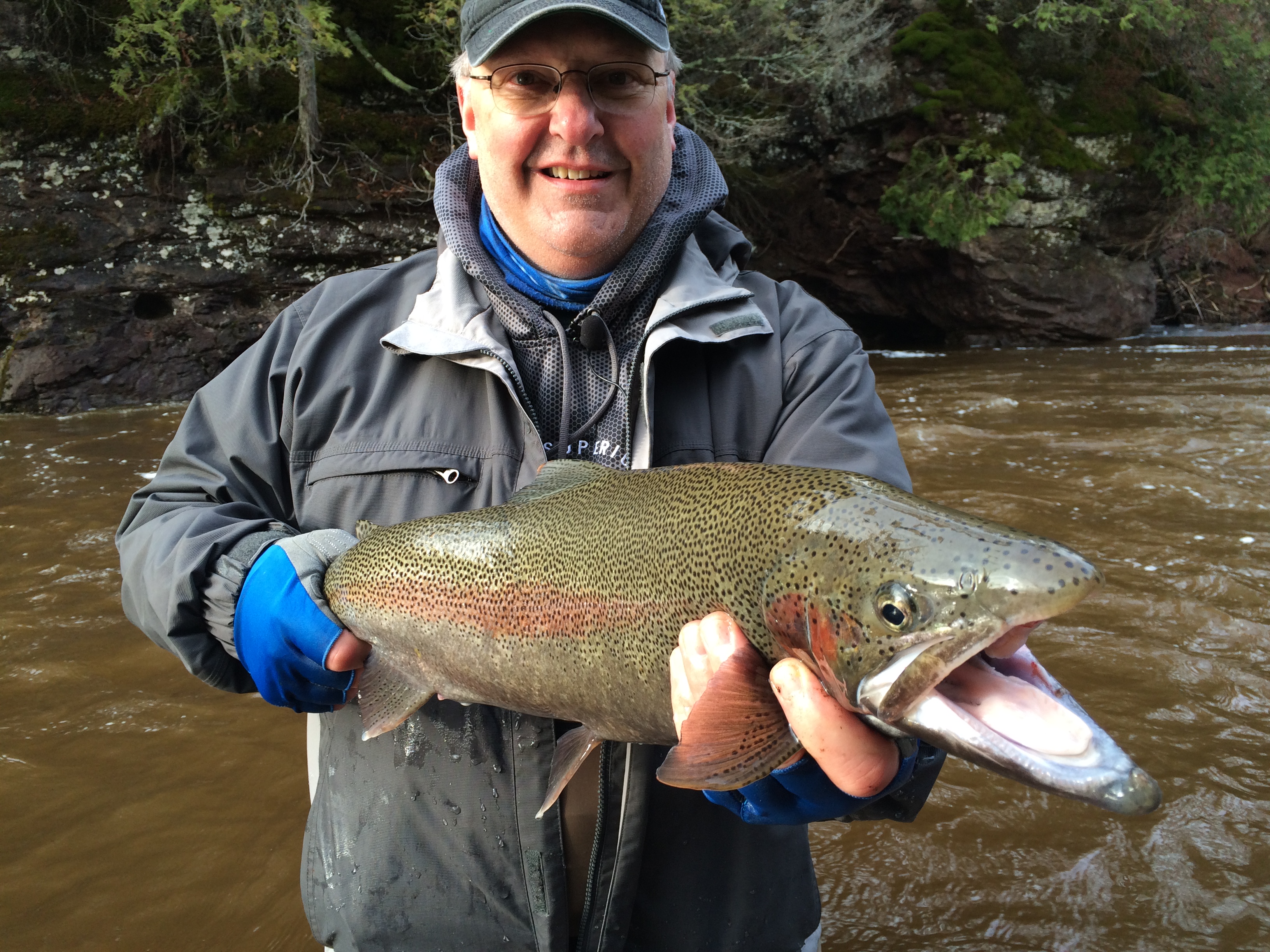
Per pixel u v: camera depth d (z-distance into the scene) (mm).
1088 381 4418
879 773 556
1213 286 7336
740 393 768
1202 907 986
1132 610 1697
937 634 539
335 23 4734
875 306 6711
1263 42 6484
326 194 4508
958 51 5918
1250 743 1269
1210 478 2561
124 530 825
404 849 744
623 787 715
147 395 4281
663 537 666
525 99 745
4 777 1237
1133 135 6121
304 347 805
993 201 5906
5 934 965
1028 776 479
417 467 772
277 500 829
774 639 618
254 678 739
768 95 5980
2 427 3676
